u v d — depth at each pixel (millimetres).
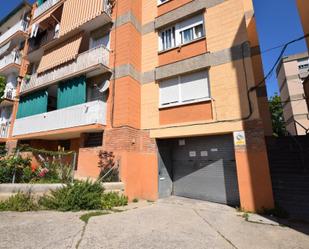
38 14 15727
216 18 8898
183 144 9539
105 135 9367
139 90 10078
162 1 11094
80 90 10289
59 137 12016
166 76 9555
